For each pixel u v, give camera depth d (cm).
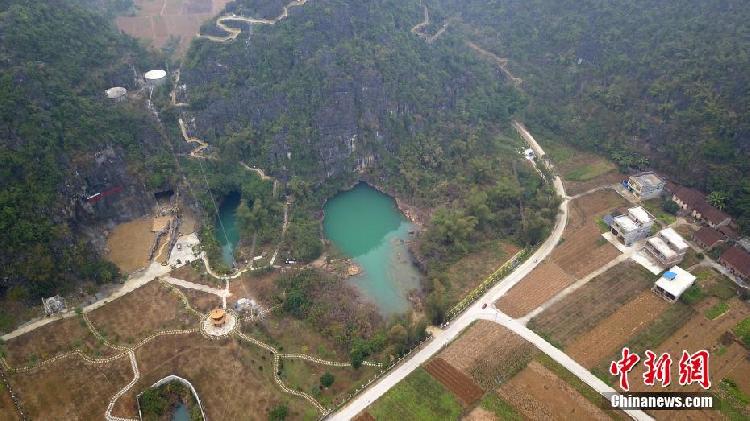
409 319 9656
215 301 10431
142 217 12712
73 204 11375
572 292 10500
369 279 11625
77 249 10656
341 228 13312
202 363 9044
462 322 9919
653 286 10444
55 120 11606
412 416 8188
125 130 12938
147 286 10738
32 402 8294
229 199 13875
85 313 9994
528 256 11619
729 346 9175
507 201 13025
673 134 13575
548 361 9000
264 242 12238
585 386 8544
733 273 10688
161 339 9506
